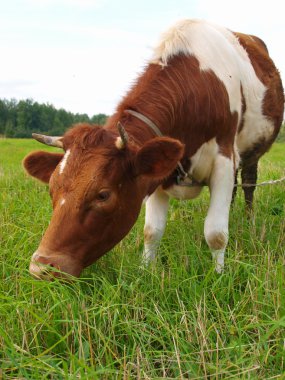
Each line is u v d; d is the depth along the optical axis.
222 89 1.88
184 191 1.98
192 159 1.85
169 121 1.70
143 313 1.41
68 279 1.37
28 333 1.30
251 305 1.43
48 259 1.36
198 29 1.95
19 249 1.83
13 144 12.53
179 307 1.44
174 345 1.19
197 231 2.18
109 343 1.28
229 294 1.54
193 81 1.78
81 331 1.26
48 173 1.66
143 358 1.17
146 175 1.47
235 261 1.60
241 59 2.16
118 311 1.33
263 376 1.13
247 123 2.21
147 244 2.01
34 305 1.38
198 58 1.85
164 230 2.04
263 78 2.32
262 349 1.22
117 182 1.44
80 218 1.38
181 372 1.09
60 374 1.10
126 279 1.66
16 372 1.19
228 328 1.28
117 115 1.63
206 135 1.84
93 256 1.47
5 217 2.34
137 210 1.55
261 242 2.01
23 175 4.17
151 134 1.63
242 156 2.39
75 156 1.41
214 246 1.87
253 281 1.53
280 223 2.28
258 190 3.14
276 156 6.76
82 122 1.59
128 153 1.46
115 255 1.81
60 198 1.39
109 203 1.41
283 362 1.18
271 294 1.47
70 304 1.32
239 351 1.18
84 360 1.12
